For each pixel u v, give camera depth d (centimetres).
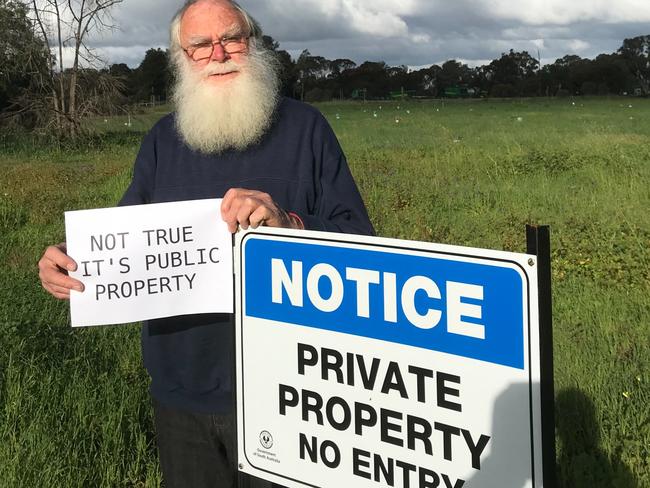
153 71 8031
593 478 312
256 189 226
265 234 177
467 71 13888
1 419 361
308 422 172
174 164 236
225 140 226
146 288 200
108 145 2808
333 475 169
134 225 198
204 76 228
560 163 1326
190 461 228
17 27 2969
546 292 133
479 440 144
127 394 402
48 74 2988
